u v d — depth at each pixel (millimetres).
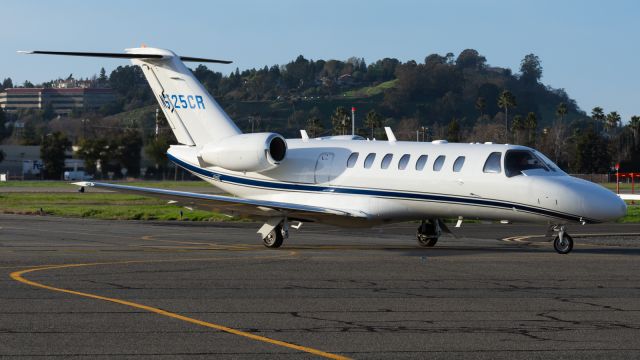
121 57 73812
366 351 29625
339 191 72188
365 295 42094
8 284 45094
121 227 95000
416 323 34625
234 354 29016
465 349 29984
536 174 64625
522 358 28719
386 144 72312
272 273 50875
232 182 78062
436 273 51344
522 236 85812
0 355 28594
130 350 29469
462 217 68312
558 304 39500
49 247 68562
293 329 33281
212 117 78875
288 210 66562
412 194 68688
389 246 72375
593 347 30344
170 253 63844
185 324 34125
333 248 69750
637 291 43812
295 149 75500
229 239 78750
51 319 34938
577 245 74125
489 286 45500
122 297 40875
